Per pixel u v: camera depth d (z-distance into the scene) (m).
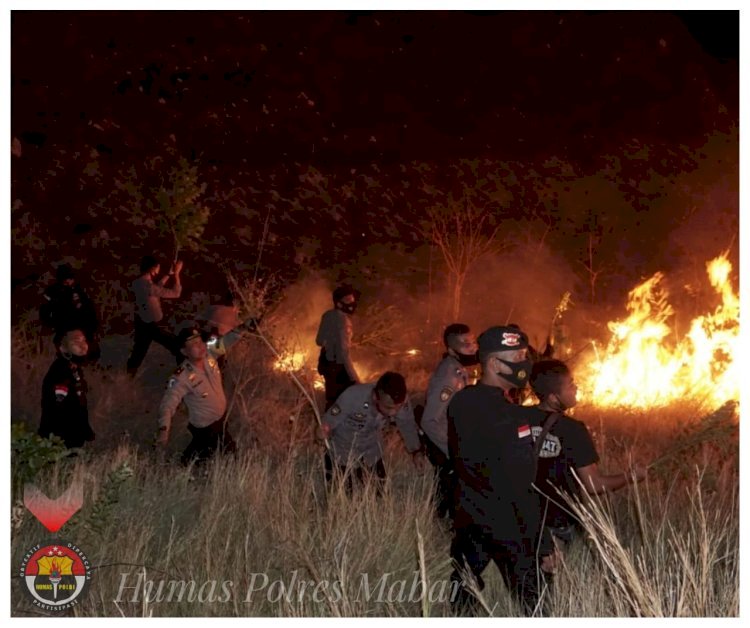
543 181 20.27
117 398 9.88
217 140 20.92
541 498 5.16
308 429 8.98
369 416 6.97
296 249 16.59
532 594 4.86
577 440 5.16
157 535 6.20
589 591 4.84
